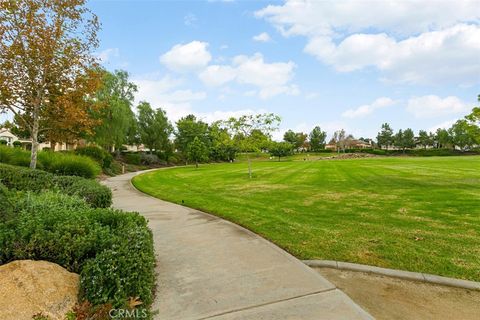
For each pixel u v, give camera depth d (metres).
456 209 8.20
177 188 14.77
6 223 4.07
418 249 5.09
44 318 2.70
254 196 11.33
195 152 37.94
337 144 95.00
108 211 4.82
